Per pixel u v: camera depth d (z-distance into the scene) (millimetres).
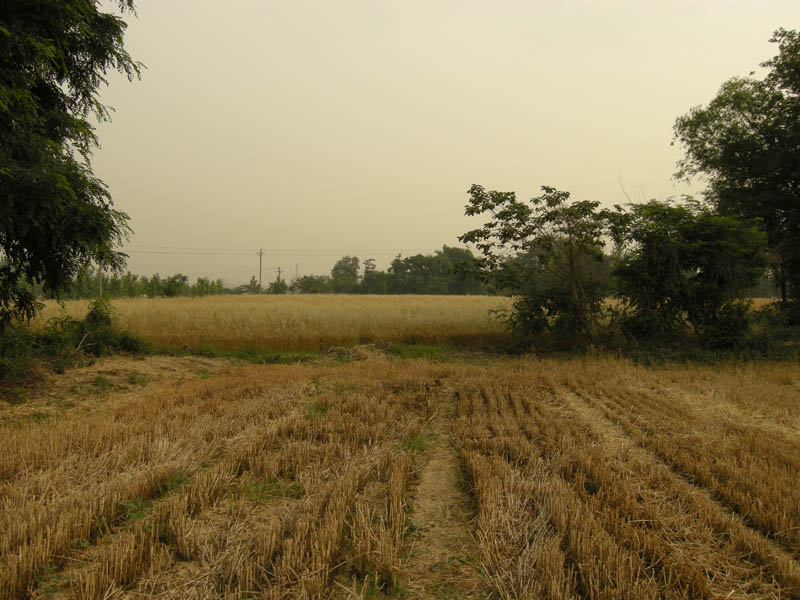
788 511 3803
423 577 3164
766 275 18969
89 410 8188
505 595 2869
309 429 6148
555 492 4074
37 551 3182
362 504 4004
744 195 19750
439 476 4949
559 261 15375
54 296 11523
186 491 4266
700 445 5484
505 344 17031
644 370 11148
